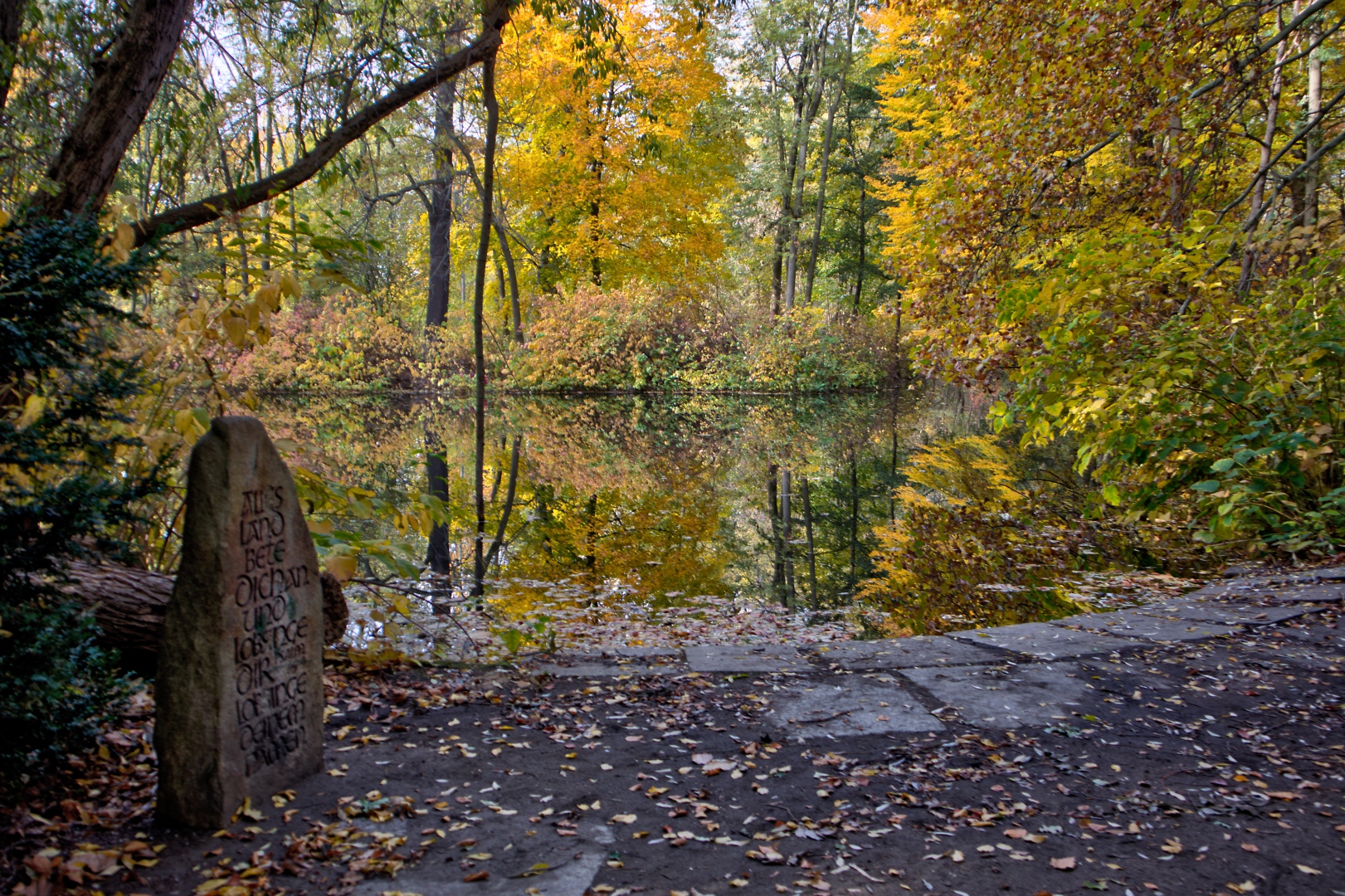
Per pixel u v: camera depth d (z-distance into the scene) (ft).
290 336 81.66
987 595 22.86
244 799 9.28
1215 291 27.58
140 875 8.04
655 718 12.67
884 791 10.25
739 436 61.77
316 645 10.36
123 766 10.49
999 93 33.60
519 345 85.76
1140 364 25.12
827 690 13.97
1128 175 34.14
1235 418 25.07
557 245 89.25
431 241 80.59
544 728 12.23
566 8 32.58
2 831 8.63
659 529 31.91
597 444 55.42
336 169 25.38
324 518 16.37
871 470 47.47
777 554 28.22
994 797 10.11
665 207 83.46
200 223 19.22
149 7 17.21
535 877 8.17
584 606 21.44
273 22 25.43
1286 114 44.60
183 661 8.93
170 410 15.85
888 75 69.00
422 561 26.14
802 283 137.69
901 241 74.84
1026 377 27.76
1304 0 36.04
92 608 12.07
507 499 36.86
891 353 103.60
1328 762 11.11
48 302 8.80
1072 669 15.10
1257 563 24.49
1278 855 8.75
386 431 57.88
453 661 15.46
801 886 8.09
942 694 13.82
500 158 73.82
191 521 8.94
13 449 8.68
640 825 9.30
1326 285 24.59
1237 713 12.96
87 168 17.35
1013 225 34.01
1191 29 26.99
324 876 8.12
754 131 110.22
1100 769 10.93
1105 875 8.36
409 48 26.48
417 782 10.29
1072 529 31.55
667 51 73.97
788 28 100.68
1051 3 30.48
